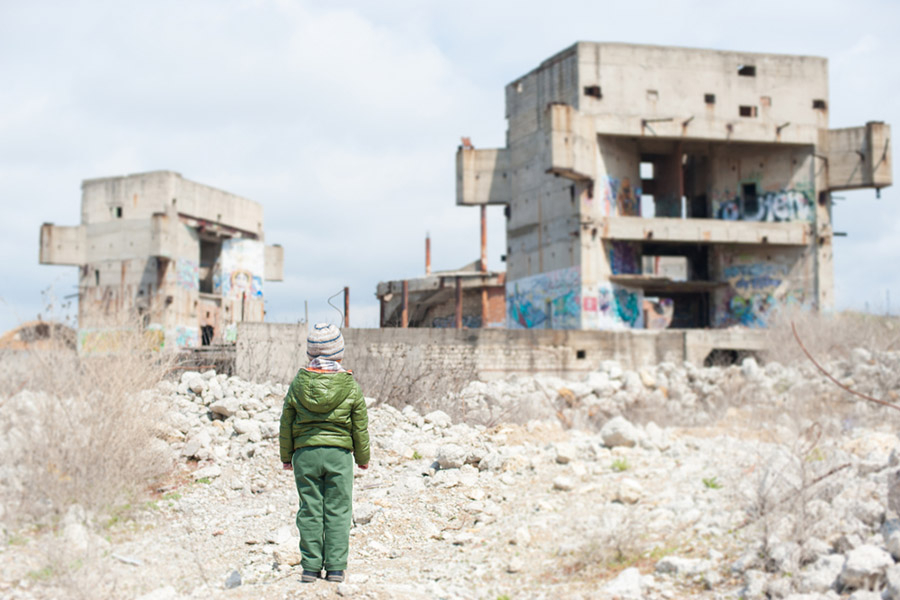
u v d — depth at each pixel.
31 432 7.38
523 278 38.50
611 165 35.34
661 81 35.22
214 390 11.21
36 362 8.52
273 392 11.80
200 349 19.88
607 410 18.42
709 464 8.78
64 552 5.68
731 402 18.95
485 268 41.88
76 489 7.11
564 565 6.22
